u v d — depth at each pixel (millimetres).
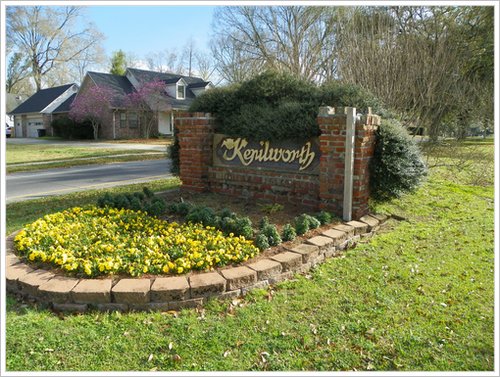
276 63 20109
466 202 6586
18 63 43250
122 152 18656
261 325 2756
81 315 2867
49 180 10164
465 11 13742
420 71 9578
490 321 2812
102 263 3229
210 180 6500
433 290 3285
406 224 5293
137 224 4484
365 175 5145
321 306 3014
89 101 27344
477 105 10125
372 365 2352
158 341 2557
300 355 2434
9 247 3861
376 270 3691
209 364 2348
